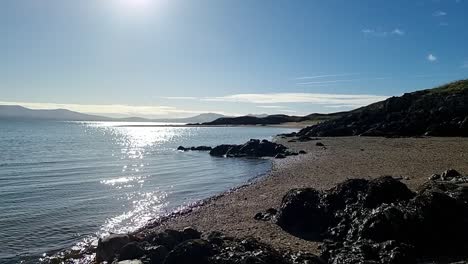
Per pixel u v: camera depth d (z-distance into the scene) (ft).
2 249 60.80
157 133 580.71
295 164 146.61
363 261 41.81
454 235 47.91
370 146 188.34
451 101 238.27
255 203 84.43
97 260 51.34
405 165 116.78
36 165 168.35
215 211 80.18
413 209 50.47
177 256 42.93
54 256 57.67
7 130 579.48
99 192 107.55
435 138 203.82
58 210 86.17
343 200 60.70
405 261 42.32
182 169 156.76
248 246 45.37
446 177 77.87
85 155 219.82
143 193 106.22
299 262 43.21
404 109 265.95
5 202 93.86
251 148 204.95
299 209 63.10
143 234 59.00
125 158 203.31
